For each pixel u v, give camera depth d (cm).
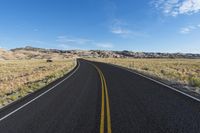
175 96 1270
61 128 816
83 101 1253
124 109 1033
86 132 759
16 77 3259
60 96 1452
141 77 2359
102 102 1200
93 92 1534
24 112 1091
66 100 1311
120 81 2070
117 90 1563
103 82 2044
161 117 884
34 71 4066
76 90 1659
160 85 1716
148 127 773
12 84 2355
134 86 1722
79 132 763
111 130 761
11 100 1498
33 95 1550
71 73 3222
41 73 3372
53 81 2333
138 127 778
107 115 948
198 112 933
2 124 920
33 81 2503
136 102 1162
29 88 1942
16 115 1048
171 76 2453
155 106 1062
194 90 1451
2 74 3722
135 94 1383
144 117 894
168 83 1822
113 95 1381
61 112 1044
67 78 2558
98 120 885
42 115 1013
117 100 1232
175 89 1494
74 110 1066
